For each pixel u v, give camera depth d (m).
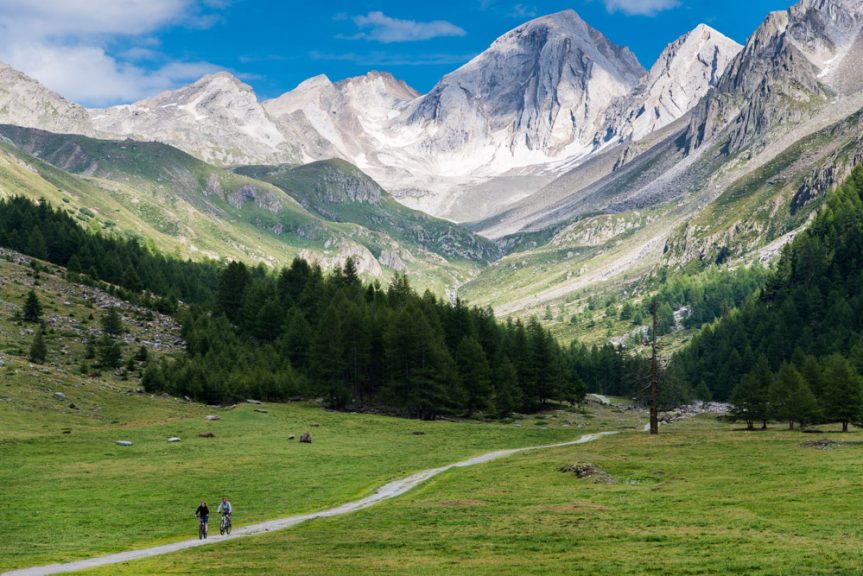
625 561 37.12
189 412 132.50
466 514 56.81
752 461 78.88
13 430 100.31
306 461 91.19
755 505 54.16
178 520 58.72
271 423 123.88
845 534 41.69
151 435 106.50
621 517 52.78
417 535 48.19
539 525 50.69
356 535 49.00
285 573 35.91
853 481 59.81
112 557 44.56
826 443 89.06
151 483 74.19
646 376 128.12
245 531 54.00
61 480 74.62
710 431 131.62
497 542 44.66
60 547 48.28
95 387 135.50
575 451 100.44
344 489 73.12
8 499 65.25
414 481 77.69
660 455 90.88
